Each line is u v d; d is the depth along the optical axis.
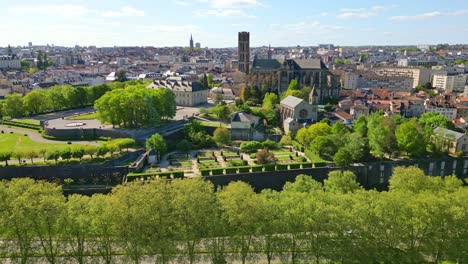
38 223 91.38
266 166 179.62
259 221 94.06
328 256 95.75
